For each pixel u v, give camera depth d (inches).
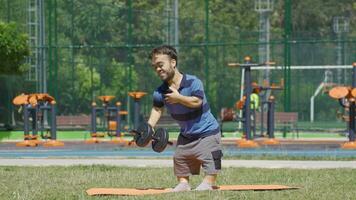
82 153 1054.4
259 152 1023.0
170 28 1800.0
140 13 1765.5
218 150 516.4
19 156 1008.2
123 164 831.7
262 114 1396.4
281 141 1379.2
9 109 1612.9
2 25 1370.6
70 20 1686.8
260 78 1787.6
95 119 1378.0
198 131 511.8
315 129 1685.5
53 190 547.5
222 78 1760.6
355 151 1055.0
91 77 1672.0
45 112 1589.6
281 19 2277.3
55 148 1184.8
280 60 1781.5
